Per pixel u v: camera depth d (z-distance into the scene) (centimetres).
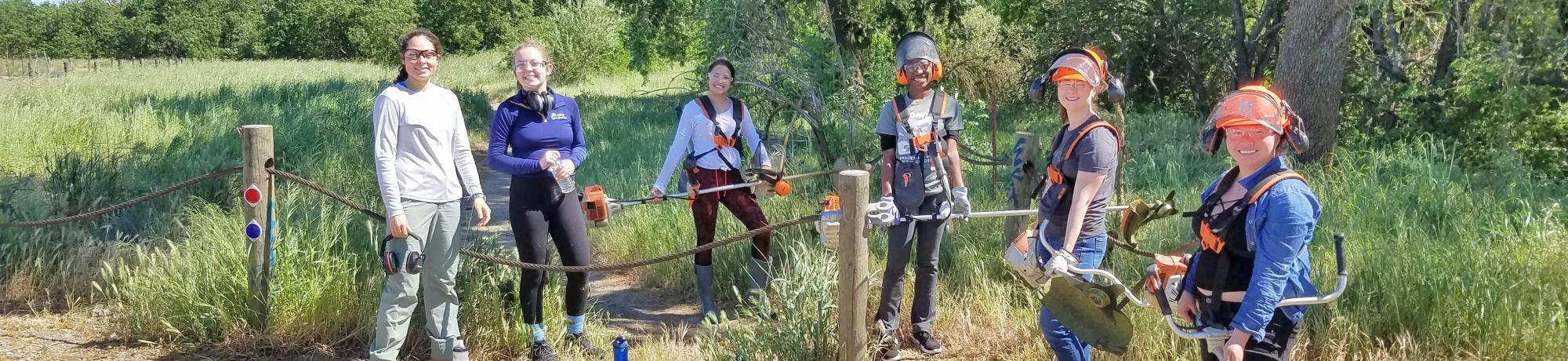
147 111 1335
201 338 463
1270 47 1523
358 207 450
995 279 526
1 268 546
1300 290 289
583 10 3356
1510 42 946
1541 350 396
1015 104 1762
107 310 516
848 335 394
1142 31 1669
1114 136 347
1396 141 1039
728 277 593
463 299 463
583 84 3216
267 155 452
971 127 1176
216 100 1672
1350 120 1259
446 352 421
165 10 6612
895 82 1362
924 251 449
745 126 536
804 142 1016
